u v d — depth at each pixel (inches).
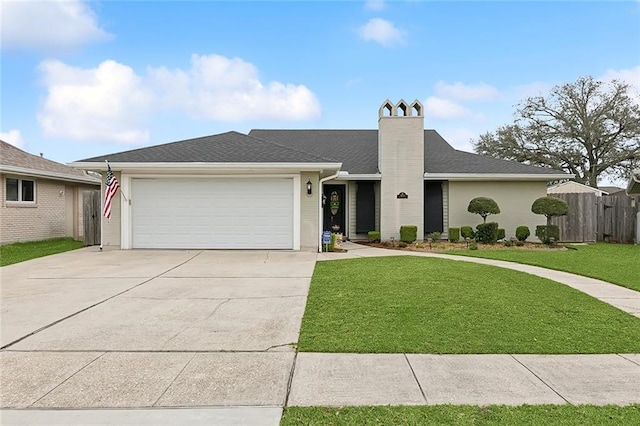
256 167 446.3
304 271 341.7
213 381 140.8
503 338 182.4
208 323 205.2
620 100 1084.5
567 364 155.9
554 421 113.8
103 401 126.9
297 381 140.8
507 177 581.6
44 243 561.3
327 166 444.8
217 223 474.3
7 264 380.2
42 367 152.1
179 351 168.2
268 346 173.6
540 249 505.0
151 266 368.2
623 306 238.2
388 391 133.3
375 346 172.2
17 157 598.2
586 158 1171.3
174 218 474.3
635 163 1077.8
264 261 397.1
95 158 457.4
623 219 590.2
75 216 685.3
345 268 352.5
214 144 506.9
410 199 582.9
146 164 443.8
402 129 584.7
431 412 119.3
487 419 115.0
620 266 375.9
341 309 225.8
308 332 190.1
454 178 585.6
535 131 1197.1
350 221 615.5
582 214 598.2
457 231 568.1
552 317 213.6
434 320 205.9
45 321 207.8
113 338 183.3
